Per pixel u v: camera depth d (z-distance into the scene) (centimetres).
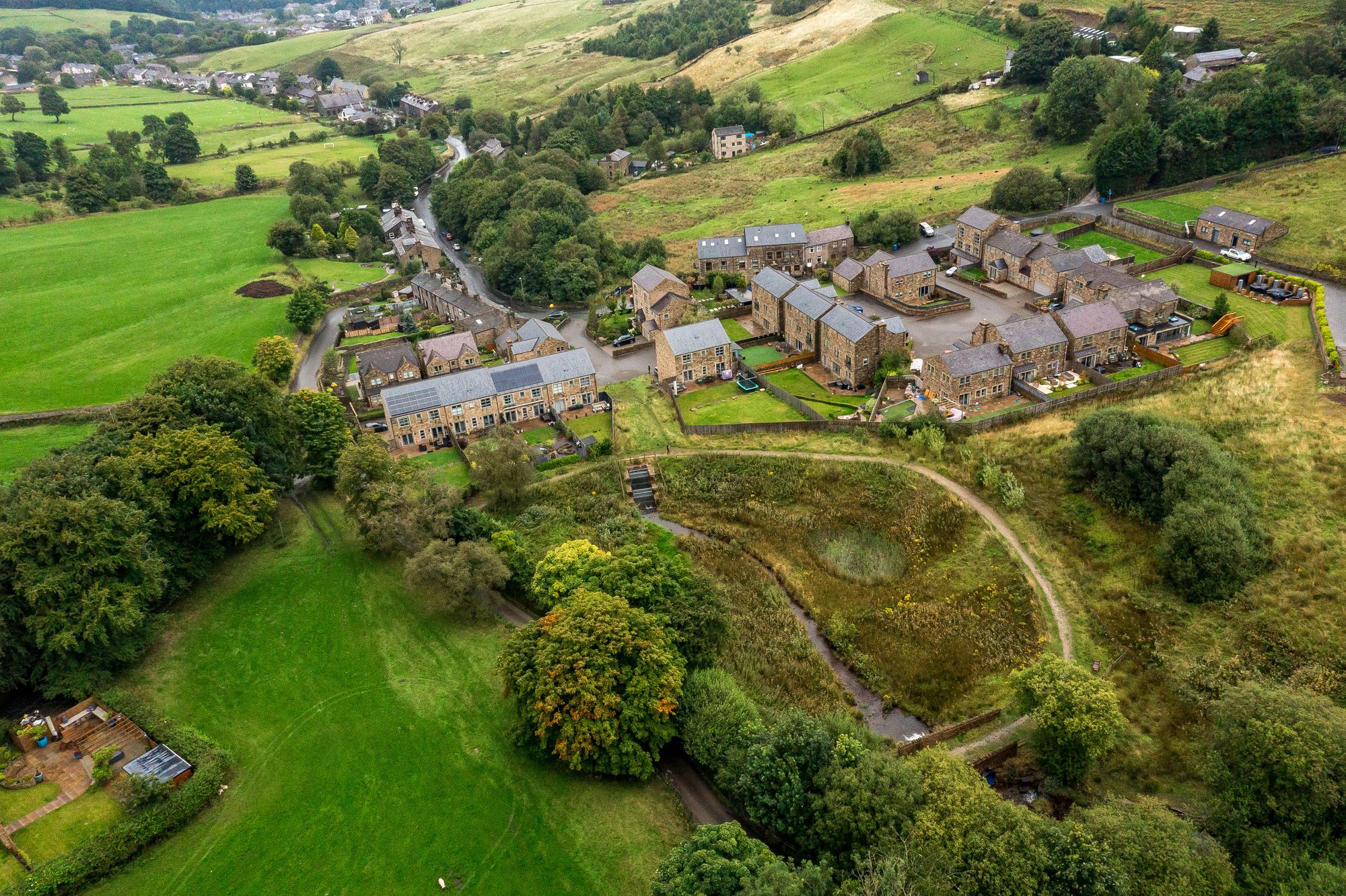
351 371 14525
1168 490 8612
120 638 7781
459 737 7231
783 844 6125
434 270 19762
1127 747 6950
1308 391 9888
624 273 17962
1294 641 7369
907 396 11606
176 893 5947
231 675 7919
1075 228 15938
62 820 6247
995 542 9169
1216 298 12031
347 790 6762
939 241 16850
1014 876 5138
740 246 16738
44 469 8500
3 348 14462
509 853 6228
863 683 7975
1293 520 8306
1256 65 19838
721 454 11269
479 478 10712
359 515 9550
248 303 16600
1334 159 15700
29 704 7425
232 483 9162
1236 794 5853
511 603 9025
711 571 9575
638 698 6794
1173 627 7912
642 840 6281
